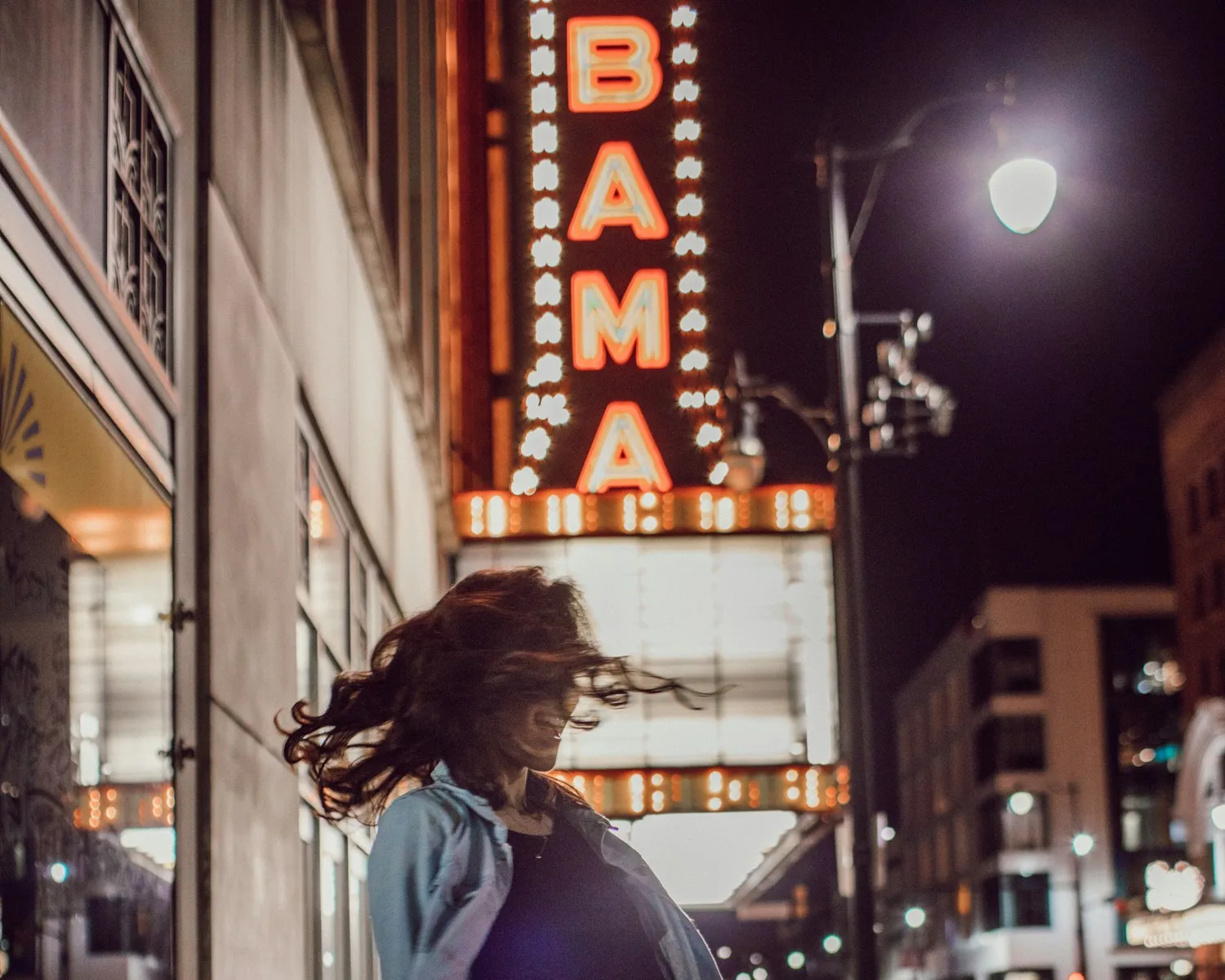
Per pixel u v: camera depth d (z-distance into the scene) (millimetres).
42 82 4387
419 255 17578
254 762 7043
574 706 2840
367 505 12281
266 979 7227
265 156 7965
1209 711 56500
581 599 2916
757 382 20891
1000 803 74125
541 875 2682
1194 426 59531
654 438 23734
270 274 8047
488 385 23734
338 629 10758
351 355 11445
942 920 85062
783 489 22859
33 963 3916
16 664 3830
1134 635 75625
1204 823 59031
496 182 24328
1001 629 75562
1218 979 60312
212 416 6418
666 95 24906
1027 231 15422
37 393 4074
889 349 20578
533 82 24719
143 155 5719
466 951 2574
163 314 5945
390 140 14805
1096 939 72500
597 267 24156
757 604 22641
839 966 70250
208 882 6016
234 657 6641
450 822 2656
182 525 5969
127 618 5055
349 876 11414
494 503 22531
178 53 6270
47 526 4145
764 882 42656
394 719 2832
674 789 22141
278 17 8477
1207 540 58375
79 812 4387
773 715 22344
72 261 4430
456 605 2814
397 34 15328
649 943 2717
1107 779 74125
